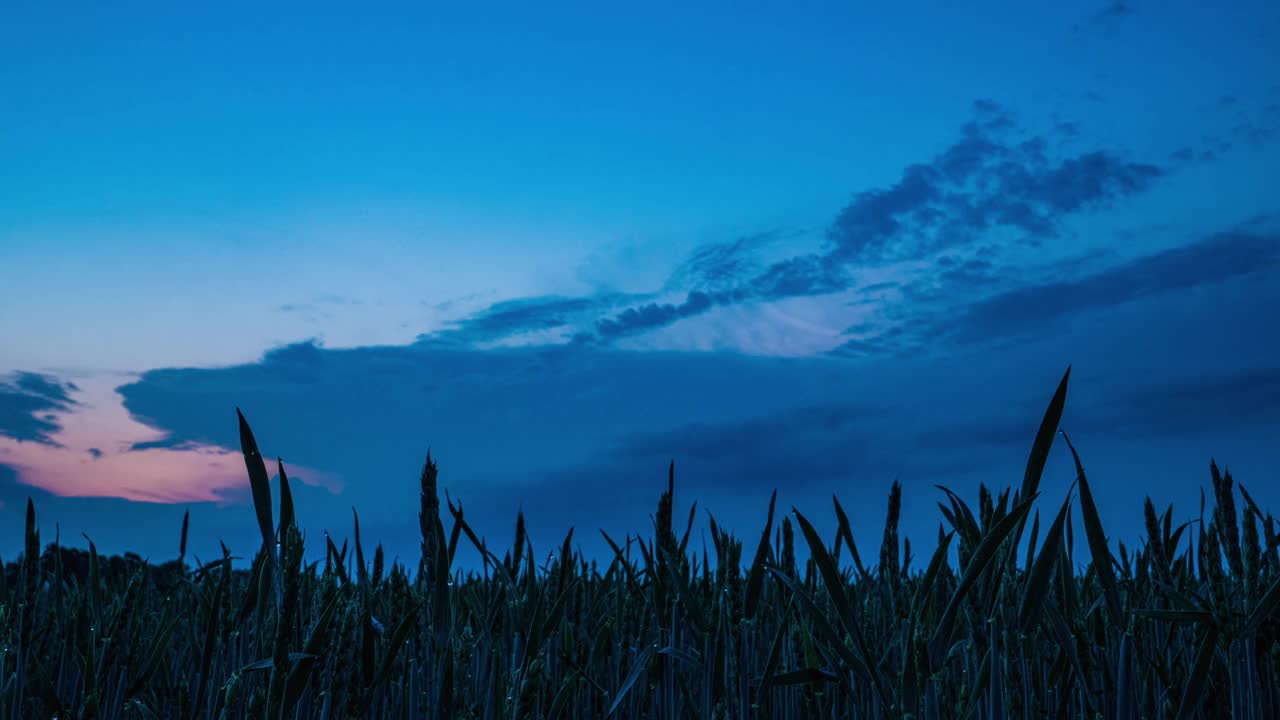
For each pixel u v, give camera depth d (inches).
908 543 115.6
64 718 101.2
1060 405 66.3
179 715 107.7
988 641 74.2
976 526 78.4
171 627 120.3
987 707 74.4
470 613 110.9
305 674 72.9
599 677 134.6
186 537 133.3
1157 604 103.0
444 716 82.9
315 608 79.2
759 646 118.7
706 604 106.4
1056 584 92.4
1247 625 78.2
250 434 72.1
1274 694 86.3
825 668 109.5
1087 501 76.9
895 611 99.7
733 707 95.5
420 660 101.7
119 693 111.3
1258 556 82.7
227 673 98.0
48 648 132.8
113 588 154.6
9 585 115.8
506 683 94.8
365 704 86.4
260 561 88.0
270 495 71.9
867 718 98.4
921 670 70.8
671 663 112.9
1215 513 84.5
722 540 102.8
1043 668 87.8
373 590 108.3
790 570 111.4
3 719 98.7
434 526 85.8
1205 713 89.0
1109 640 102.3
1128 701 75.2
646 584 141.4
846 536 96.2
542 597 104.4
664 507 104.3
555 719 96.6
